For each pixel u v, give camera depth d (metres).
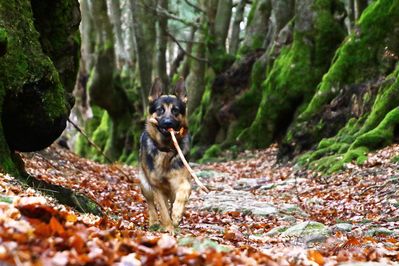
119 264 4.58
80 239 4.75
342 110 24.95
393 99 21.39
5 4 9.38
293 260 5.86
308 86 30.25
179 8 50.69
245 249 6.71
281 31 33.34
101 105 38.75
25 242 4.52
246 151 31.41
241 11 41.84
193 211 13.88
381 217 12.52
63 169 17.97
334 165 19.72
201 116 37.47
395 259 7.02
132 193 16.12
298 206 14.81
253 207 13.71
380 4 25.47
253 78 34.12
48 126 9.88
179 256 5.15
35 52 9.68
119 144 39.69
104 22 36.19
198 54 38.66
